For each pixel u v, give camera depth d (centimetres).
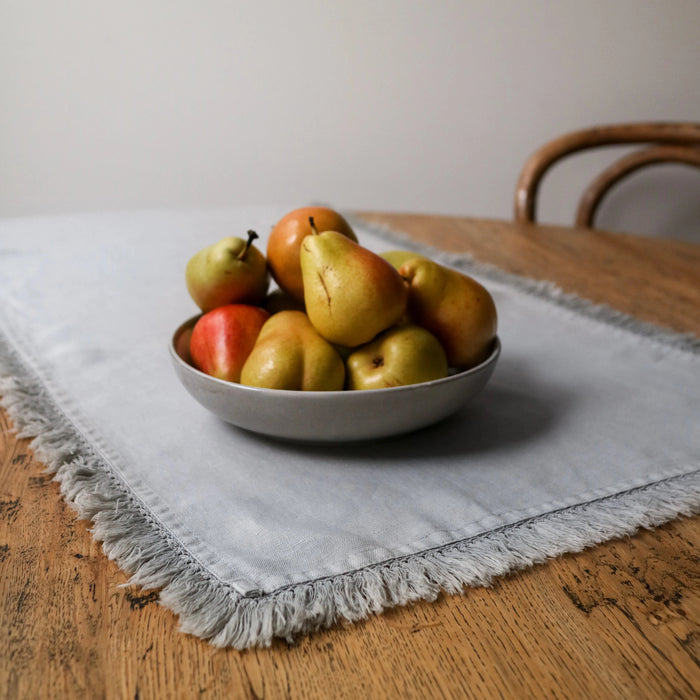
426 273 60
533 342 83
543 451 58
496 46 230
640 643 39
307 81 231
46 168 231
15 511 50
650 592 43
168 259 112
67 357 76
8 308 90
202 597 41
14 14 213
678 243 126
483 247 121
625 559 46
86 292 96
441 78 234
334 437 55
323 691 36
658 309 94
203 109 231
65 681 36
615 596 43
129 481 53
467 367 63
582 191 250
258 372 54
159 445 59
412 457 57
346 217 136
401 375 54
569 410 66
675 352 80
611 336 84
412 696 36
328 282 54
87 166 233
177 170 237
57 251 115
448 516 50
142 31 221
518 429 62
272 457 57
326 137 238
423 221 137
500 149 243
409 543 47
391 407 53
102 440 59
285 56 228
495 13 227
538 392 70
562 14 227
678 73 233
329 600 42
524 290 100
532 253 119
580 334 85
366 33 228
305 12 224
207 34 223
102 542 47
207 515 49
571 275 108
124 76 225
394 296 55
